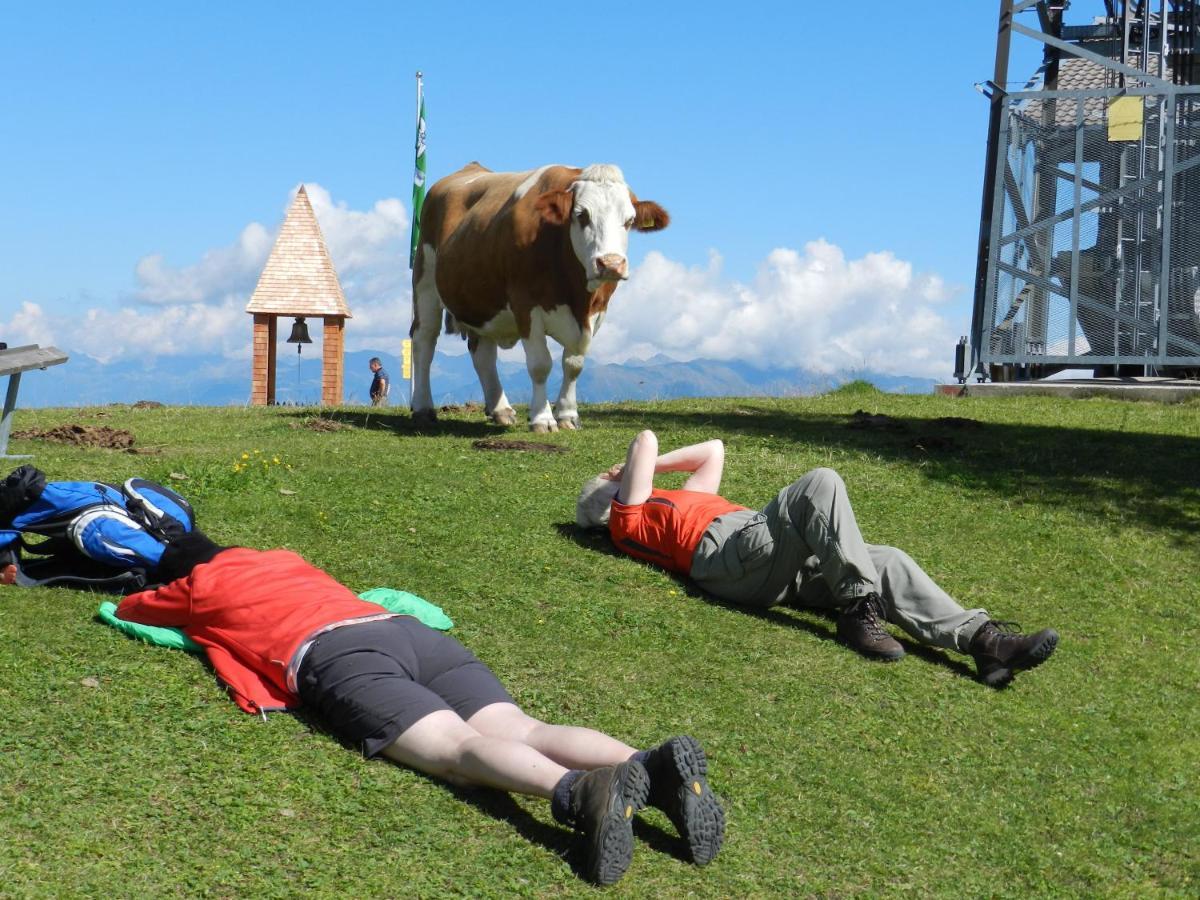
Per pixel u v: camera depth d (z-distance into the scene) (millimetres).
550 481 9812
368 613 5250
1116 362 20406
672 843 4617
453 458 10656
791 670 6367
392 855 4281
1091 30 22656
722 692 6004
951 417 15102
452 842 4406
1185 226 19984
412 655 5090
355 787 4672
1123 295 20391
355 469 9883
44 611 6043
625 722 5543
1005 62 20797
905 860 4773
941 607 6715
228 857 4148
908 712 6070
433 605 6504
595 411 16109
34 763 4578
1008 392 19469
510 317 13172
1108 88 20266
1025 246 20766
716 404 17375
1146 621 7863
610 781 4270
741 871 4496
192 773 4641
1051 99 20516
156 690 5250
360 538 7812
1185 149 19969
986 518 9859
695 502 7629
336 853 4250
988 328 20922
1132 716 6410
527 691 5727
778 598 7156
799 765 5387
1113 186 20375
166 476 9039
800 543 6914
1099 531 9656
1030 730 6074
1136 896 4746
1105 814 5375
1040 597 8125
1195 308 20062
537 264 12461
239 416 15031
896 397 18828
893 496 10328
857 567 6656
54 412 15781
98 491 6551
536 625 6594
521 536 8125
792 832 4844
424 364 14336
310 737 4996
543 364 12891
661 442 12234
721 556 7242
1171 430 14289
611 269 11695
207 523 7879
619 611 6898
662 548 7633
